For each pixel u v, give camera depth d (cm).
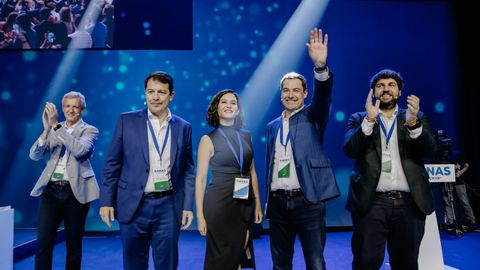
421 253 244
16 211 465
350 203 193
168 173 183
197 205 186
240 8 502
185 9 489
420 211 181
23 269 316
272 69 497
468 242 388
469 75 510
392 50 512
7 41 448
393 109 197
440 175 243
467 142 510
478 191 497
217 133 195
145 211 178
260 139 488
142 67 489
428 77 514
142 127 186
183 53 493
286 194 192
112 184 182
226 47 496
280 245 198
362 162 189
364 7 514
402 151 184
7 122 475
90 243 410
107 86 486
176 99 489
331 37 505
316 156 192
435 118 510
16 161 471
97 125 482
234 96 200
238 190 182
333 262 318
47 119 233
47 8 454
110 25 462
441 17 520
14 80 479
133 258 180
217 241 180
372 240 182
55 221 233
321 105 191
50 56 483
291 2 507
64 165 235
